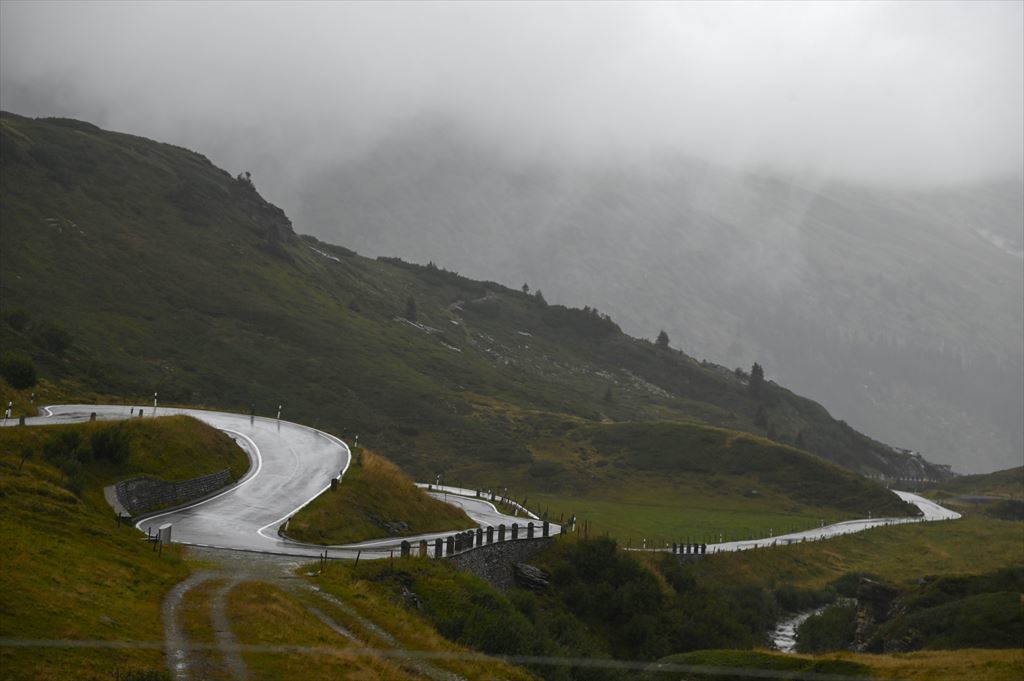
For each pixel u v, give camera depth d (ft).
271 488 182.19
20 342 352.90
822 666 117.50
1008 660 110.63
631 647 165.37
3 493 103.91
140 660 66.85
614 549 194.08
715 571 265.95
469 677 87.97
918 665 112.47
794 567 299.99
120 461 153.07
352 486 188.85
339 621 92.94
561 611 165.07
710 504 453.99
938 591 199.21
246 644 75.66
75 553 88.84
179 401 399.24
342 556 129.70
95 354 430.20
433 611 113.50
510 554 171.12
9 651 61.11
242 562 113.70
